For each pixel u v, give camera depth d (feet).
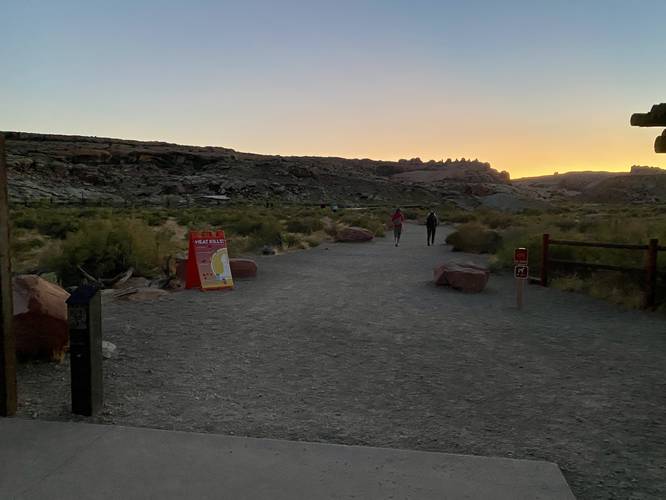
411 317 32.07
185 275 45.70
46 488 11.87
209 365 22.31
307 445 14.15
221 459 13.30
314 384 20.10
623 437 15.33
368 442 14.94
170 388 19.40
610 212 204.85
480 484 12.17
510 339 26.96
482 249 74.95
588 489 12.41
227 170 532.73
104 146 574.15
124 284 45.62
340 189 525.75
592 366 22.38
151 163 532.32
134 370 21.43
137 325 28.89
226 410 17.33
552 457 14.01
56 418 16.29
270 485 12.06
